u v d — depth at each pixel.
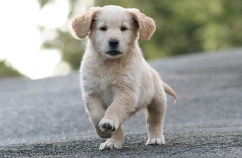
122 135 6.52
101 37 6.43
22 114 11.72
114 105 6.03
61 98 14.23
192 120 10.02
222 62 20.75
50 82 18.86
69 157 5.67
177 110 11.60
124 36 6.48
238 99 12.27
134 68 6.35
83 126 9.85
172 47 51.25
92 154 5.82
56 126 9.98
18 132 9.38
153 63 24.86
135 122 10.45
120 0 51.69
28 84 18.66
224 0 46.16
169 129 8.64
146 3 51.56
